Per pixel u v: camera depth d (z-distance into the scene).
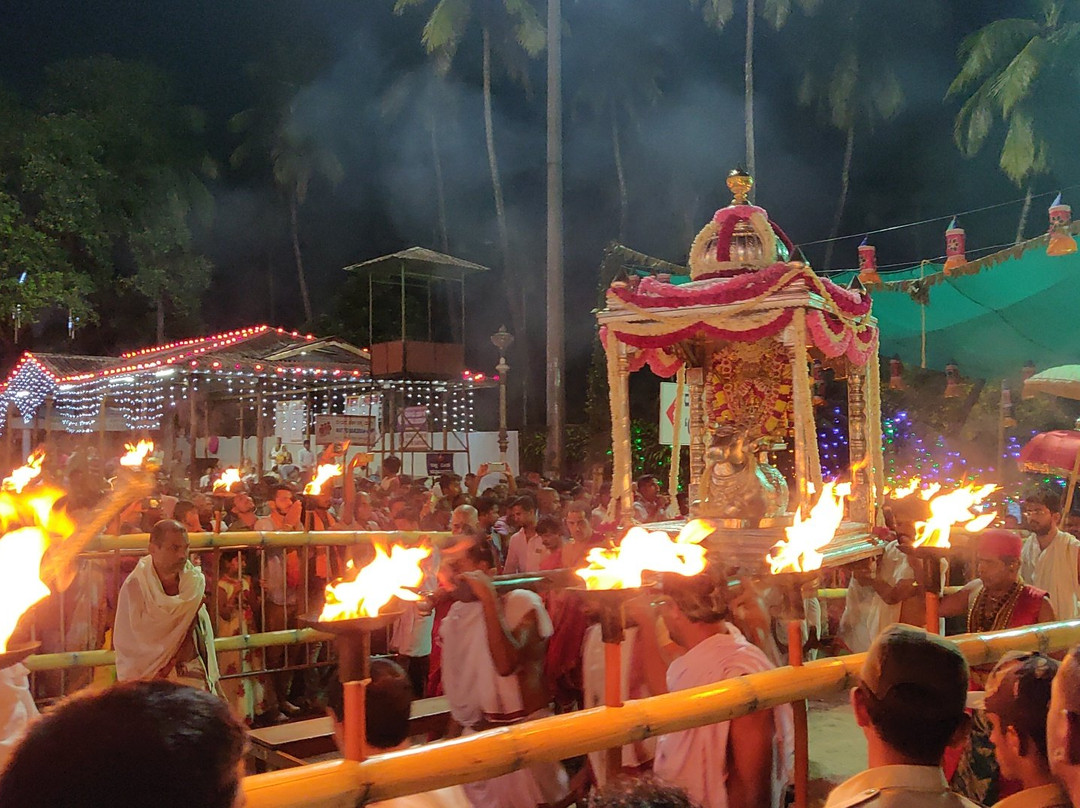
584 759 4.16
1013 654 2.43
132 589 4.27
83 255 28.23
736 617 4.27
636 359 6.66
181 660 4.40
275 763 3.91
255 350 19.91
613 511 6.11
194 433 19.67
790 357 5.94
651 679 3.62
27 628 3.18
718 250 6.20
